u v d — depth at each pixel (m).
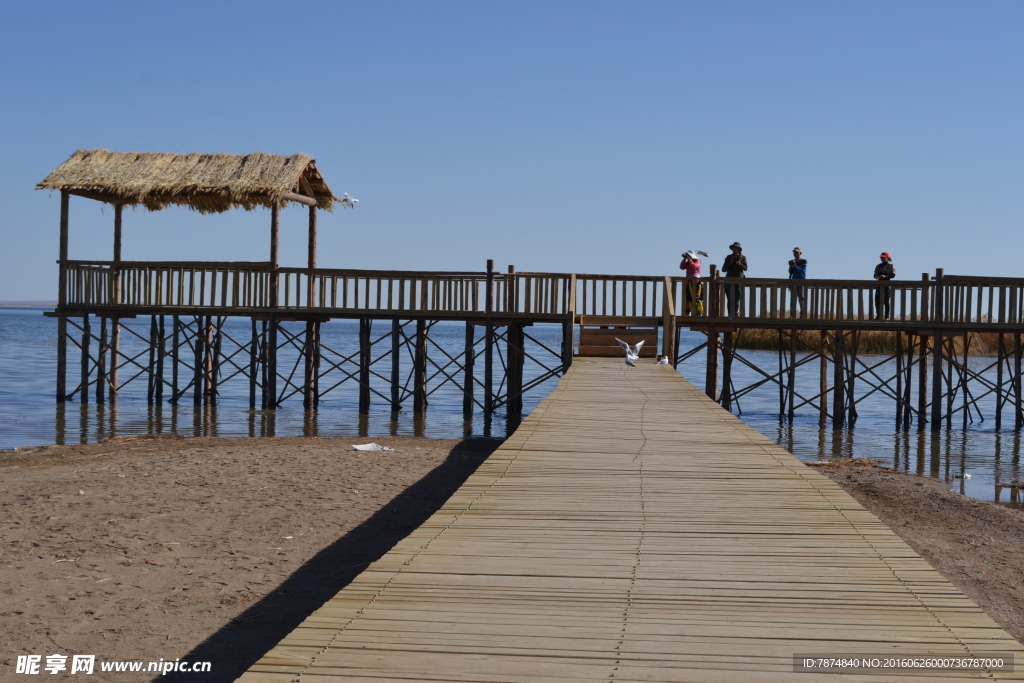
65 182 21.17
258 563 7.55
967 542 8.78
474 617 3.79
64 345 22.64
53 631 5.88
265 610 6.39
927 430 20.42
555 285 20.22
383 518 9.30
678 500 6.17
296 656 3.35
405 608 3.90
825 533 5.29
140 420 20.08
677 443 8.61
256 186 20.39
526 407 24.77
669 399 12.15
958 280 19.73
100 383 22.81
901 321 19.80
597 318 20.20
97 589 6.76
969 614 3.85
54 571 7.18
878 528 5.41
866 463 14.58
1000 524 9.70
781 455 7.96
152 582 6.97
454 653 3.39
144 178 21.03
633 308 20.25
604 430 9.43
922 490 11.68
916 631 3.64
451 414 22.34
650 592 4.16
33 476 11.27
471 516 5.68
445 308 20.95
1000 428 20.97
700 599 4.06
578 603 3.99
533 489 6.52
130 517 8.96
